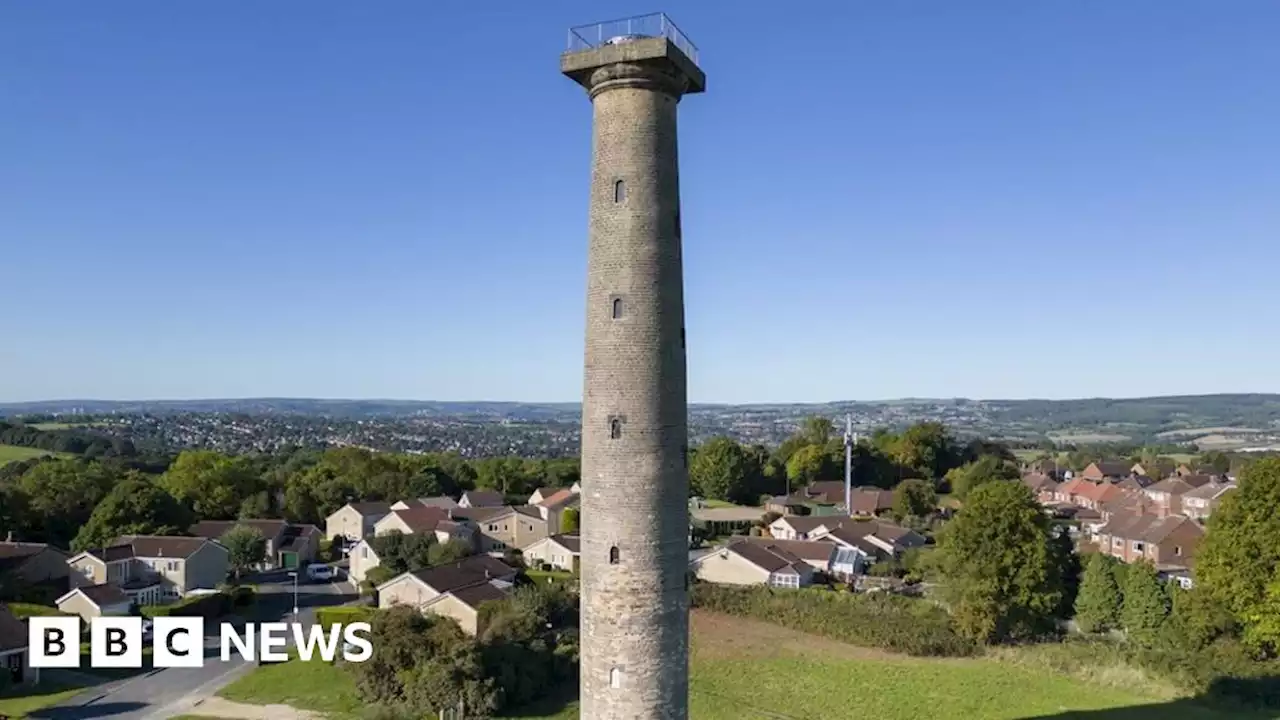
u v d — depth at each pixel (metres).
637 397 29.39
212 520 115.25
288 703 54.84
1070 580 75.62
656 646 29.53
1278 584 59.09
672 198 30.33
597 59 29.55
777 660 63.44
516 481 155.12
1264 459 64.88
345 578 96.44
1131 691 57.09
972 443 184.62
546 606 65.94
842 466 159.12
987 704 54.41
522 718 52.19
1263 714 53.00
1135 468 182.75
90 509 102.88
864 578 92.56
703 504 147.88
